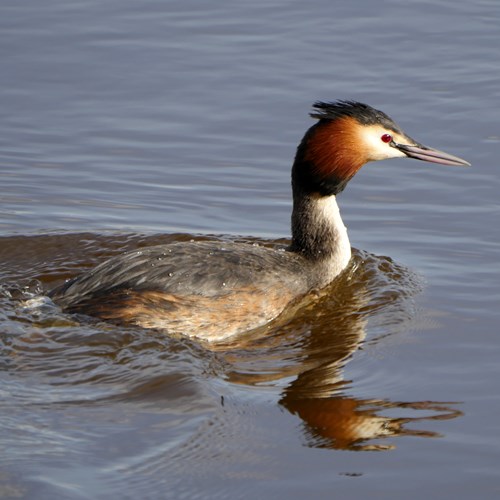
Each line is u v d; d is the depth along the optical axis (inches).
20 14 957.2
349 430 434.6
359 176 735.7
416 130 776.9
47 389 458.9
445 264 613.0
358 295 577.9
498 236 645.3
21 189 707.4
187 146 770.2
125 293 524.1
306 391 469.1
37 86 845.8
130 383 467.2
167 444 419.5
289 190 716.7
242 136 783.1
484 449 420.2
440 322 540.1
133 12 970.7
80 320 517.0
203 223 671.1
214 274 538.9
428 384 475.8
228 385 474.6
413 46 906.1
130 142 772.6
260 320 545.0
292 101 824.3
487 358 499.2
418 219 673.0
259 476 400.2
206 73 868.0
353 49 902.4
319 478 399.5
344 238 602.9
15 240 629.6
